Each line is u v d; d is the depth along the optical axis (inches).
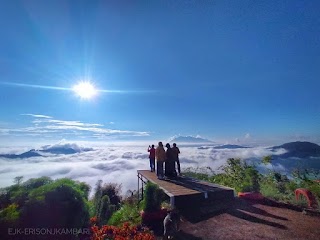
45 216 187.9
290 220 237.5
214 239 197.9
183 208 281.6
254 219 244.1
